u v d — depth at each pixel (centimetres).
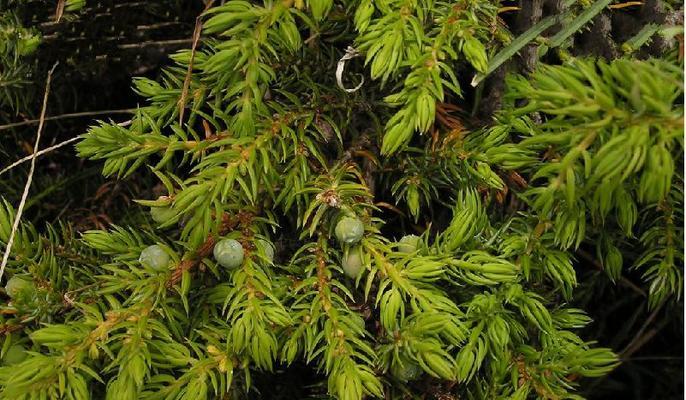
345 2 37
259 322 35
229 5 35
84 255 40
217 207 35
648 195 33
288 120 38
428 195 40
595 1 39
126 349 35
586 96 33
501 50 38
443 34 36
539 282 39
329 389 35
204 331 37
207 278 38
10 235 39
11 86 44
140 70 47
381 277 36
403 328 36
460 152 39
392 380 38
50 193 46
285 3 36
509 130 38
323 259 37
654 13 39
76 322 36
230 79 37
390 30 36
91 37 45
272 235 40
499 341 37
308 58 39
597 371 37
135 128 38
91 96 48
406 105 36
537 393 38
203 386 35
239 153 36
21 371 35
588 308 47
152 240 40
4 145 47
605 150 33
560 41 38
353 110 40
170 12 46
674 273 39
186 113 45
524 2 40
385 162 40
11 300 38
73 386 35
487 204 39
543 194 34
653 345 47
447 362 35
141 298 36
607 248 39
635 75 32
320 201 36
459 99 42
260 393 40
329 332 36
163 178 37
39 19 45
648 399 47
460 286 38
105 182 47
